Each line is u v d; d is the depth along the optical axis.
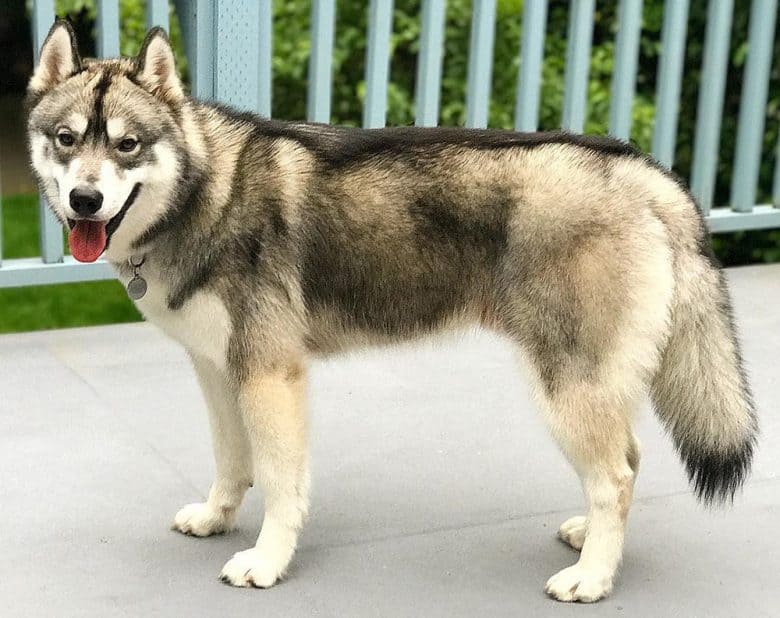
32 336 3.00
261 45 3.00
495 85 3.99
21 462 2.47
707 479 2.18
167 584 2.15
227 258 2.12
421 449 2.57
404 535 2.30
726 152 3.91
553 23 4.12
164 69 2.14
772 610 2.12
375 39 3.10
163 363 2.90
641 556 2.25
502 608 2.12
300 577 2.18
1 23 5.50
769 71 3.47
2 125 5.50
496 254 2.16
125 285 2.17
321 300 2.20
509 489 2.45
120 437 2.58
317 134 2.22
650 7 3.89
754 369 2.93
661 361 2.17
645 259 2.11
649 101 4.00
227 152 2.16
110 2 2.93
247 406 2.14
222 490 2.27
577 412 2.12
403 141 2.20
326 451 2.55
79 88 2.12
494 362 2.95
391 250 2.19
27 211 4.52
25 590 2.12
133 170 2.09
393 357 2.93
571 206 2.11
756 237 3.82
